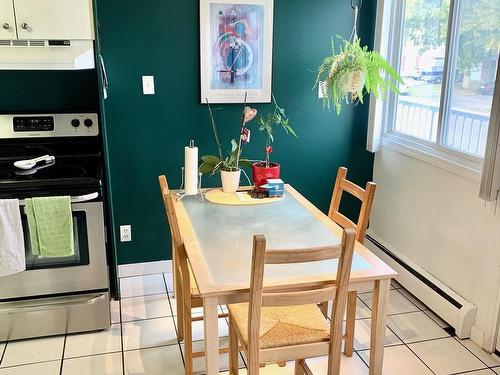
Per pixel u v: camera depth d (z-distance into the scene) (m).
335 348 1.88
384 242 3.49
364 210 2.29
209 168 2.77
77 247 2.60
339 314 1.83
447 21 2.80
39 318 2.63
